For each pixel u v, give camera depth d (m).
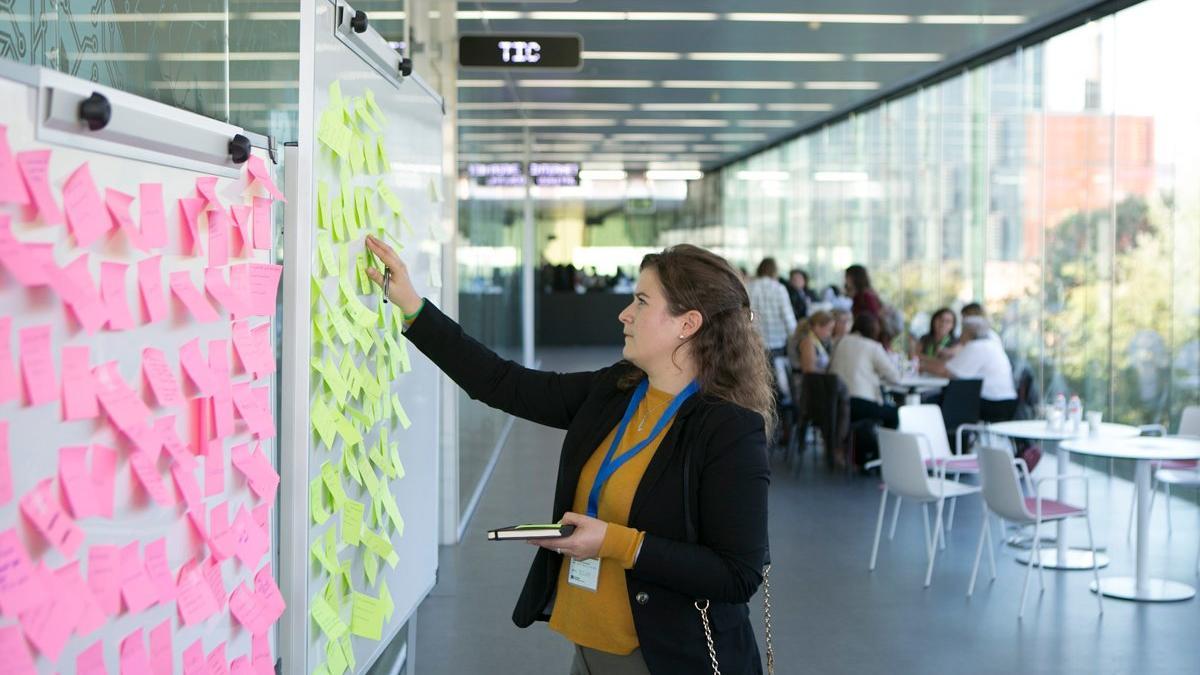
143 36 2.08
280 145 2.22
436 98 3.38
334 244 2.39
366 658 2.76
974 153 11.56
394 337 2.90
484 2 9.30
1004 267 10.76
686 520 2.27
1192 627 5.60
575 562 2.37
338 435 2.47
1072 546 7.36
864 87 13.90
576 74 13.30
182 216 1.70
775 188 20.95
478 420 8.87
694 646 2.26
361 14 2.47
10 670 1.29
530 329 17.81
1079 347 9.34
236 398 1.90
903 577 6.54
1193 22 7.83
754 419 2.32
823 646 5.29
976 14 9.62
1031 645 5.32
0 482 1.27
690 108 16.34
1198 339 7.75
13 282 1.29
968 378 9.24
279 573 2.28
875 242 14.88
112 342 1.51
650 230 30.30
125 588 1.54
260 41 2.76
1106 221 8.97
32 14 1.70
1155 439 6.52
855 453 9.93
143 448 1.57
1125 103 8.70
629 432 2.41
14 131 1.28
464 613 5.68
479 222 9.48
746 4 9.73
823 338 10.66
